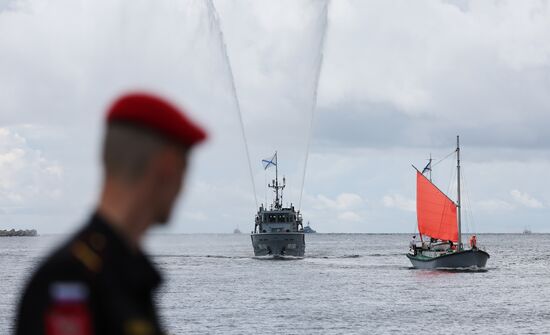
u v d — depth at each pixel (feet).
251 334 256.93
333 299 366.84
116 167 20.85
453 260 537.65
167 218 21.49
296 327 272.92
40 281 19.25
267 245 626.23
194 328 269.23
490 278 499.51
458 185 530.27
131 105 20.74
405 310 325.42
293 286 435.53
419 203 551.59
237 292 396.98
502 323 289.12
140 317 20.03
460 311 323.37
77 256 19.75
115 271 20.16
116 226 20.65
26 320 18.85
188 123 21.08
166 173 21.03
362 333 261.44
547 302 359.87
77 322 18.90
